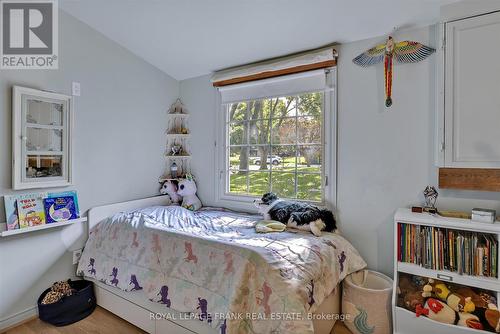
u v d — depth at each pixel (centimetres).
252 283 142
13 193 196
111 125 253
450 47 165
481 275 153
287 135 250
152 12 211
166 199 298
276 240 177
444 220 160
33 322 201
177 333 169
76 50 227
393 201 201
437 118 173
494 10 153
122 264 200
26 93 198
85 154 234
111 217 231
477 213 156
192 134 309
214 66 279
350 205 217
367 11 182
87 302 210
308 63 222
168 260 178
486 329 145
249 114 272
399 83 196
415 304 165
